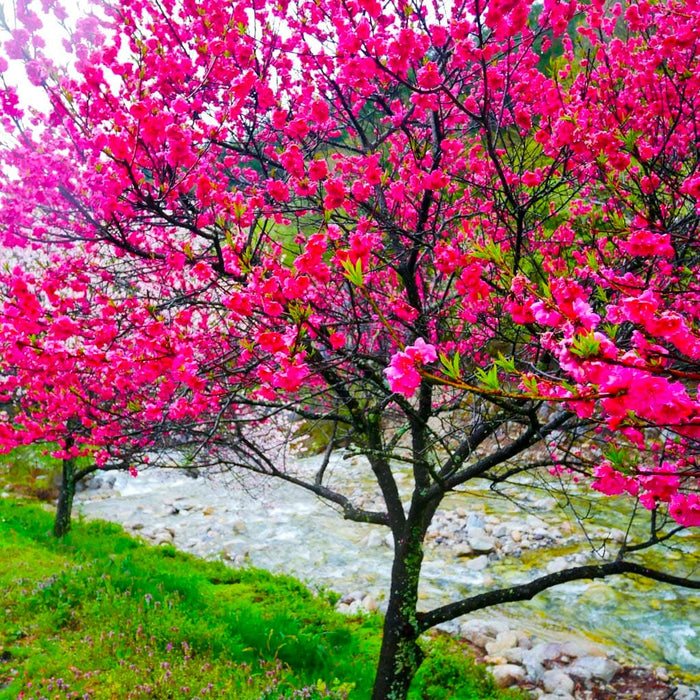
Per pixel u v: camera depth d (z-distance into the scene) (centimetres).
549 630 708
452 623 727
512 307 214
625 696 571
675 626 691
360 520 534
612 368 140
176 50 475
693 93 409
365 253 261
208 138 388
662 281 379
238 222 345
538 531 971
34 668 512
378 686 487
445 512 1101
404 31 290
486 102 301
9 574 716
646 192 349
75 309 471
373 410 438
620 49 440
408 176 436
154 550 959
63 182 398
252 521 1151
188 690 496
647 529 934
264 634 620
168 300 430
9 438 614
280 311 256
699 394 168
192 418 581
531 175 372
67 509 970
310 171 310
